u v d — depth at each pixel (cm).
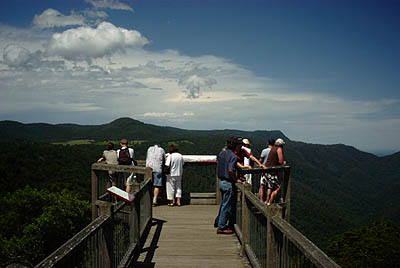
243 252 496
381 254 3225
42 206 2223
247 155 647
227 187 580
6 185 3192
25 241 1827
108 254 325
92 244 287
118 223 400
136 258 491
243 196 498
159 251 522
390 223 3819
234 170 566
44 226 1955
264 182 663
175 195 866
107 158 798
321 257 196
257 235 417
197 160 891
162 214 765
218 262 477
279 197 684
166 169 845
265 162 697
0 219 2080
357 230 3756
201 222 696
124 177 806
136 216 510
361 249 3416
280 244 313
